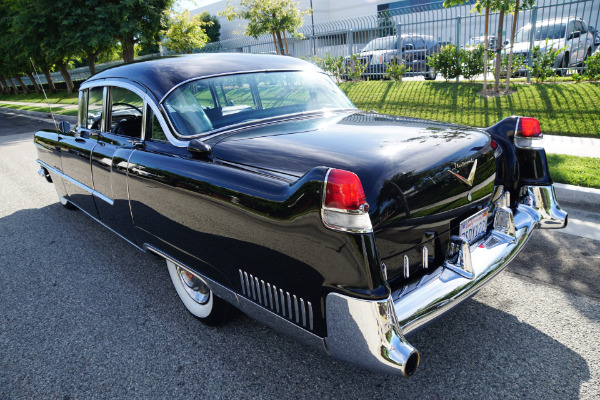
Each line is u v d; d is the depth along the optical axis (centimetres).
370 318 167
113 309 317
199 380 239
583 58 1263
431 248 216
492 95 963
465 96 991
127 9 1858
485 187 245
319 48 1772
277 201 184
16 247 442
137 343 275
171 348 268
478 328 264
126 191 296
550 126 736
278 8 1541
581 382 216
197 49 2464
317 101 309
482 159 237
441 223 217
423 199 203
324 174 168
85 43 1838
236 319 296
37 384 245
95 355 267
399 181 192
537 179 281
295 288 188
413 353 168
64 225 497
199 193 224
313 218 171
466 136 239
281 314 199
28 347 279
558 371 224
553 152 597
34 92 3716
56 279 369
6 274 384
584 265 326
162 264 386
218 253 224
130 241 331
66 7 1814
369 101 1095
